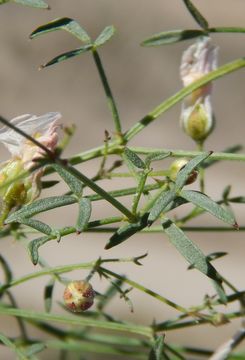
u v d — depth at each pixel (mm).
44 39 800
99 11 824
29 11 815
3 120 244
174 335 559
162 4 827
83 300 266
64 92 781
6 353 530
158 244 642
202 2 833
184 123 292
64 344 301
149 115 275
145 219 257
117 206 255
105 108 779
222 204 287
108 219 257
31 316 277
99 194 253
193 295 610
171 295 607
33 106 779
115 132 273
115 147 273
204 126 291
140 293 591
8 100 779
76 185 255
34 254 255
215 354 288
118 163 276
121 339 301
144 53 804
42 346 281
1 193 264
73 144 754
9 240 595
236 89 779
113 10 820
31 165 264
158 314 582
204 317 277
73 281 268
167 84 799
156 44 278
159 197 256
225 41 795
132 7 826
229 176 691
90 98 781
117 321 302
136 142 733
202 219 597
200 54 293
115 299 571
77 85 783
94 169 612
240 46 794
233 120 771
